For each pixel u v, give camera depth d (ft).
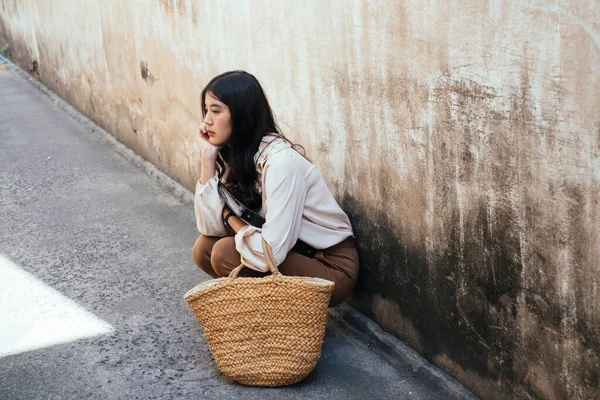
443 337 10.16
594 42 7.13
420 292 10.41
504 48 8.13
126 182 18.92
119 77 20.53
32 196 18.25
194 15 15.51
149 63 18.39
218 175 11.19
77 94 24.43
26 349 11.60
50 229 16.28
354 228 11.46
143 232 15.90
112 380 10.69
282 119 12.76
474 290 9.41
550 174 7.92
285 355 10.05
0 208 17.58
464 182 9.16
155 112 18.66
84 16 22.24
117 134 21.63
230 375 10.28
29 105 26.30
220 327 10.10
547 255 8.20
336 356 11.21
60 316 12.60
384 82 10.15
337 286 10.97
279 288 9.78
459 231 9.43
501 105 8.34
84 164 20.31
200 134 10.69
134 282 13.73
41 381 10.75
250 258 10.24
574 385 8.23
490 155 8.66
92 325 12.26
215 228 10.96
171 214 16.80
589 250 7.67
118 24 19.81
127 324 12.25
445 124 9.24
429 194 9.80
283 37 12.26
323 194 10.82
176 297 13.10
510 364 9.09
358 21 10.40
